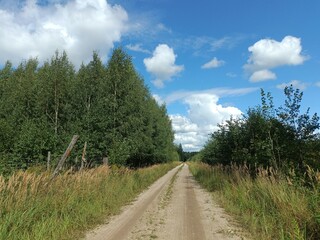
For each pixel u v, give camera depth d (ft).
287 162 45.80
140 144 108.88
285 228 27.96
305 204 29.14
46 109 116.57
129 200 55.11
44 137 62.08
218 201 53.16
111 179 61.57
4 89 145.18
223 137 83.20
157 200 55.47
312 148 45.11
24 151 59.36
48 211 32.83
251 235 29.58
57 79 116.67
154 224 35.06
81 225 32.86
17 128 95.30
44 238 26.05
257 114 60.95
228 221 36.40
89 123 91.25
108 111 101.30
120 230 32.12
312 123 46.93
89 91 119.85
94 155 86.12
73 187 42.47
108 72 106.83
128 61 107.55
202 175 107.76
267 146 48.24
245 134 67.36
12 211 28.81
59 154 63.46
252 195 43.27
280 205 32.48
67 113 118.01
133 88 108.88
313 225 26.02
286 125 48.39
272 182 40.83
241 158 63.82
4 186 31.76
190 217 39.29
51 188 38.11
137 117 106.93
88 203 40.47
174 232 31.30
